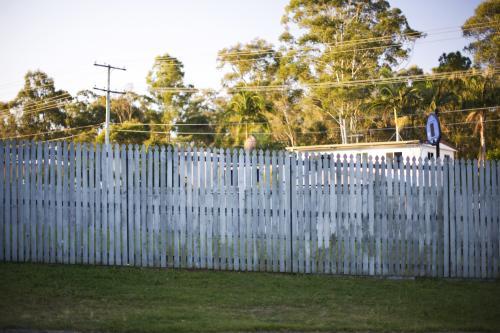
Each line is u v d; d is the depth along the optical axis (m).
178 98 62.56
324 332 7.09
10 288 8.52
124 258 10.40
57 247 10.31
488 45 52.66
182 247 10.51
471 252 11.05
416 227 10.98
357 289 9.73
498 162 11.20
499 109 49.53
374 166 11.02
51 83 64.12
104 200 10.40
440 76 50.50
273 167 10.75
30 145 10.32
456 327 7.48
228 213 10.62
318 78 53.81
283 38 54.78
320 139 56.72
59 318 7.11
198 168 10.61
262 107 49.69
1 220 10.23
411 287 10.09
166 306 8.04
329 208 10.83
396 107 48.88
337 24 52.88
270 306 8.39
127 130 55.41
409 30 52.12
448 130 50.59
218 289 9.21
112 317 7.26
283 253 10.69
